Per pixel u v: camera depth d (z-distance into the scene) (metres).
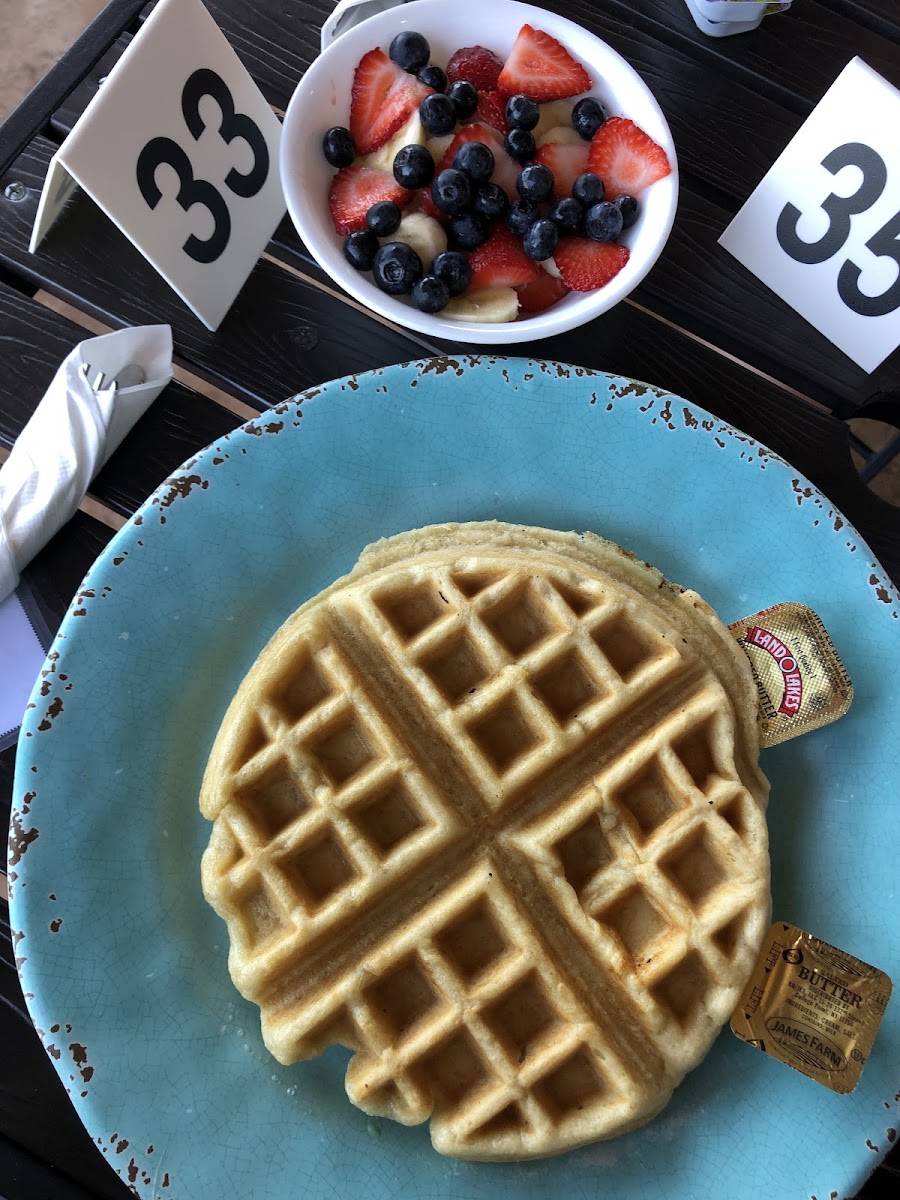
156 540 0.37
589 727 0.34
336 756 0.35
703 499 0.38
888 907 0.35
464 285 0.37
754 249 0.40
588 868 0.34
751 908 0.33
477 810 0.34
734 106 0.43
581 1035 0.32
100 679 0.35
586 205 0.38
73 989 0.33
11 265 0.41
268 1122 0.33
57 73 0.41
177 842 0.35
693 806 0.34
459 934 0.34
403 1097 0.32
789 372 0.42
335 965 0.33
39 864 0.34
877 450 0.61
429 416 0.38
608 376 0.38
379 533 0.38
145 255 0.36
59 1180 0.37
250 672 0.36
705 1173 0.33
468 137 0.38
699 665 0.36
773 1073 0.34
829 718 0.36
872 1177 0.38
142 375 0.39
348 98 0.39
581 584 0.36
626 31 0.43
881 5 0.44
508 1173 0.33
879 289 0.39
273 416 0.37
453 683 0.36
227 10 0.42
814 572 0.38
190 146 0.37
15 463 0.38
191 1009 0.34
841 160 0.37
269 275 0.41
